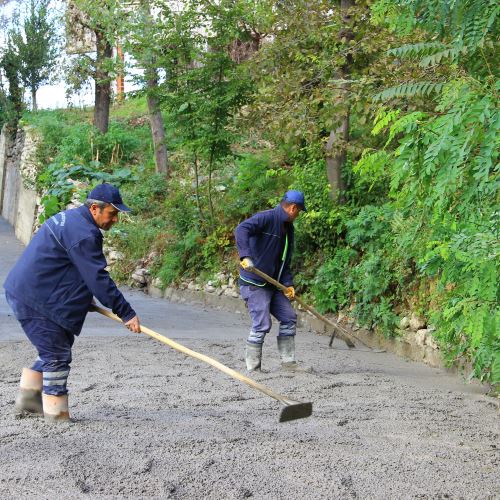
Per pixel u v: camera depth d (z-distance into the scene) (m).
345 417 6.05
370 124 12.58
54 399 5.57
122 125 26.08
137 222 18.81
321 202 12.87
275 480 4.29
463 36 5.11
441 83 5.31
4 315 12.58
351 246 12.30
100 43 24.00
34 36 32.16
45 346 5.53
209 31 15.94
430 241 6.14
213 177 18.27
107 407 6.22
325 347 10.62
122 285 17.59
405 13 5.57
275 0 13.34
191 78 15.42
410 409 6.48
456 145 4.46
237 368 8.43
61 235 5.48
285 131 12.76
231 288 14.80
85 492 4.06
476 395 7.39
